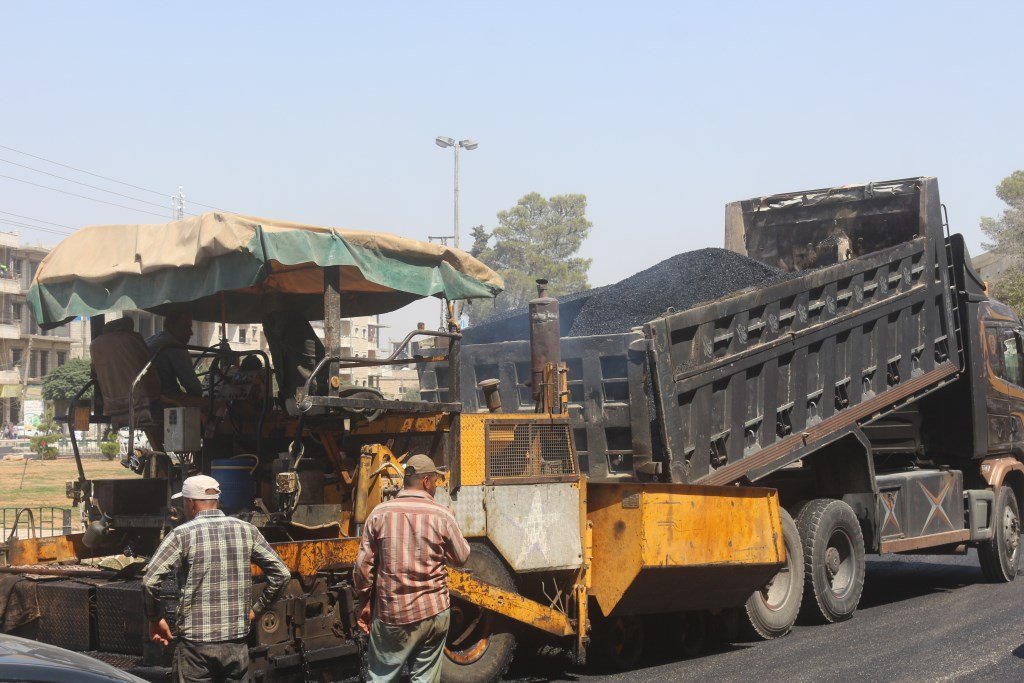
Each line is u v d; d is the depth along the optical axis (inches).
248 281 252.2
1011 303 2049.7
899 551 448.5
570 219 3944.4
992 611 419.5
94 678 156.8
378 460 276.2
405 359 292.0
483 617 299.1
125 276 274.5
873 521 429.7
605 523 320.8
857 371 426.6
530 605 302.0
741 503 348.2
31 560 303.0
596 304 407.2
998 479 513.7
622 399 353.1
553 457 319.0
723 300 363.3
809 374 403.9
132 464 287.0
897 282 447.5
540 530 309.6
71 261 283.3
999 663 317.7
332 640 260.1
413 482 235.5
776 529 360.2
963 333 498.3
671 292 400.8
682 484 326.6
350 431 286.7
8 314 2832.2
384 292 341.4
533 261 3767.2
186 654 210.4
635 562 310.2
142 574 265.6
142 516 287.0
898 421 505.4
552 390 327.9
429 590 228.2
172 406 289.6
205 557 211.6
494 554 300.5
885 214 486.6
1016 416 538.9
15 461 1443.2
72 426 301.6
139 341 291.6
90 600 256.1
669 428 339.3
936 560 613.3
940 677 299.7
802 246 508.1
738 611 369.4
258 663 243.0
